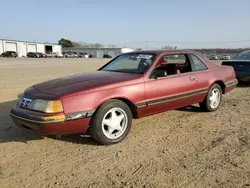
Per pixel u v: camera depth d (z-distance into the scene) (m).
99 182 3.07
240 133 4.66
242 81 10.34
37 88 4.18
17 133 4.63
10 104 6.91
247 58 10.57
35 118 3.62
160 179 3.13
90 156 3.75
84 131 3.94
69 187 2.98
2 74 15.31
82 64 29.14
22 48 73.50
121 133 4.24
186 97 5.18
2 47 67.88
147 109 4.53
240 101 7.33
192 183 3.04
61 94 3.75
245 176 3.18
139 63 4.94
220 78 6.02
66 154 3.81
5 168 3.41
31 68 20.95
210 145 4.12
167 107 4.87
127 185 3.01
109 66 5.46
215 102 6.09
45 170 3.35
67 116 3.67
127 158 3.68
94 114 3.93
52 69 19.98
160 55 4.97
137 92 4.34
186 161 3.58
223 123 5.24
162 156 3.74
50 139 4.37
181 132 4.73
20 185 3.02
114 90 4.08
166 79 4.78
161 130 4.84
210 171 3.30
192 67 5.48
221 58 52.28
